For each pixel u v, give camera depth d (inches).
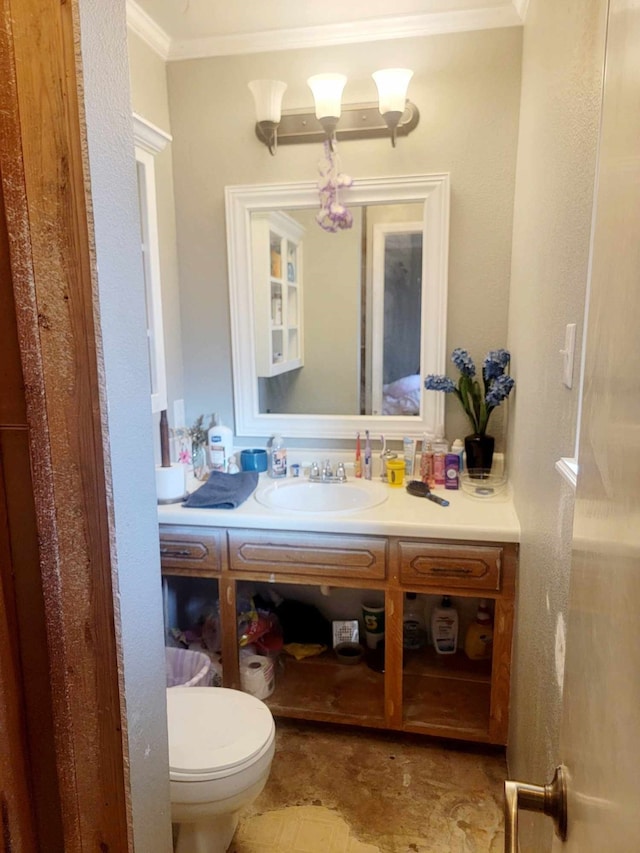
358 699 77.8
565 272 44.8
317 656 87.2
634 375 17.9
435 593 69.6
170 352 89.4
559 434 45.7
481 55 77.5
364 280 86.0
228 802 50.9
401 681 72.5
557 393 46.8
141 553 32.0
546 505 50.4
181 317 92.4
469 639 84.1
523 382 66.6
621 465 19.0
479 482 79.4
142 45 79.3
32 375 27.2
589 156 38.3
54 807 30.7
